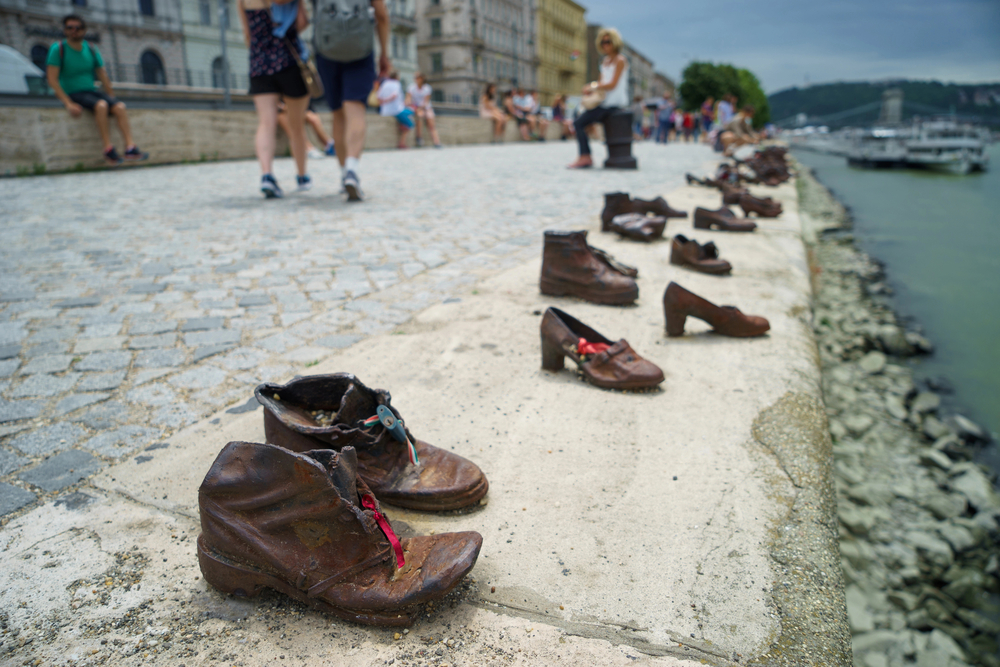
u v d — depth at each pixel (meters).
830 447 2.27
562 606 1.47
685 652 1.34
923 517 2.93
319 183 9.52
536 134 28.97
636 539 1.70
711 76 68.00
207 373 2.79
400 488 1.81
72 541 1.69
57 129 10.23
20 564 1.60
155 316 3.53
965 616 2.33
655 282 4.15
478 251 5.13
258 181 9.68
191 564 1.62
